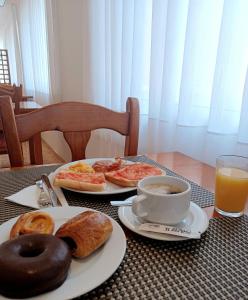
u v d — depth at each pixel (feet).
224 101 3.57
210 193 2.14
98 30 6.89
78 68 8.79
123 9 5.41
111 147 6.97
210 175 2.53
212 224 1.71
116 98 6.20
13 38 16.78
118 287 1.17
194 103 4.00
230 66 3.43
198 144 4.10
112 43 6.05
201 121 4.05
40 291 1.03
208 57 3.81
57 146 10.96
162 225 1.55
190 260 1.36
